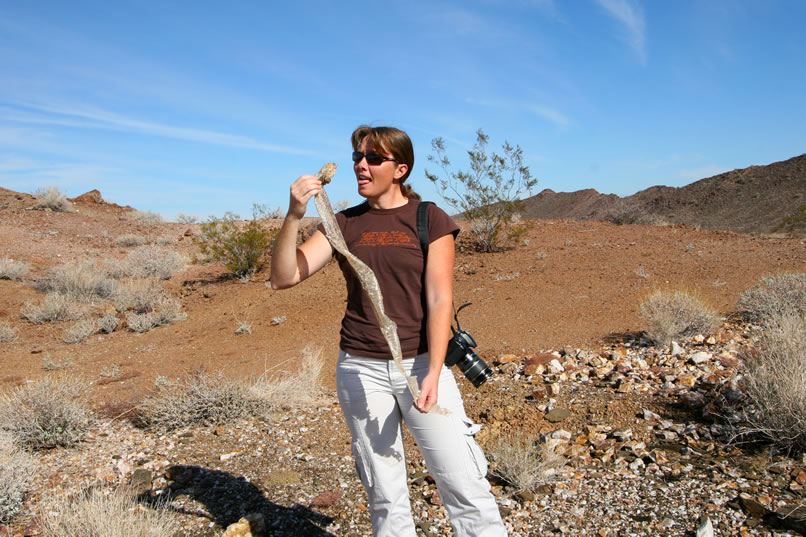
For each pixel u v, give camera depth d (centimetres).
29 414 473
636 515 314
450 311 228
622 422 439
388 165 237
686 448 384
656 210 5222
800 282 702
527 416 472
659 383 504
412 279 231
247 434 486
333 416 521
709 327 650
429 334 225
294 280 237
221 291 1278
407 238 231
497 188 1302
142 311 1139
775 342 447
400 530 244
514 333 756
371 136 235
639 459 375
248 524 320
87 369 779
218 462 429
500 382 563
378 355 233
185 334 987
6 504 353
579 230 1512
